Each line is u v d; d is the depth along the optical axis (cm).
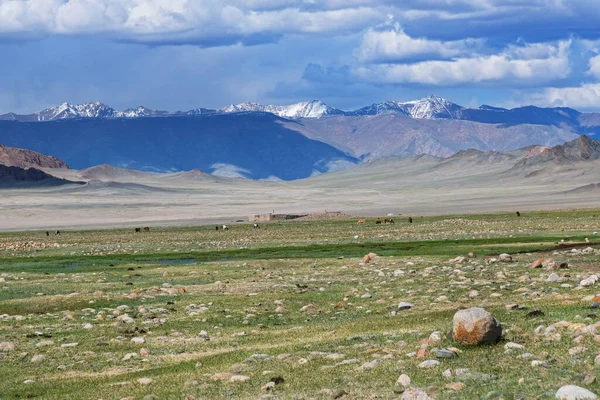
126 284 5575
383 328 3047
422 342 2539
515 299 3622
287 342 2955
